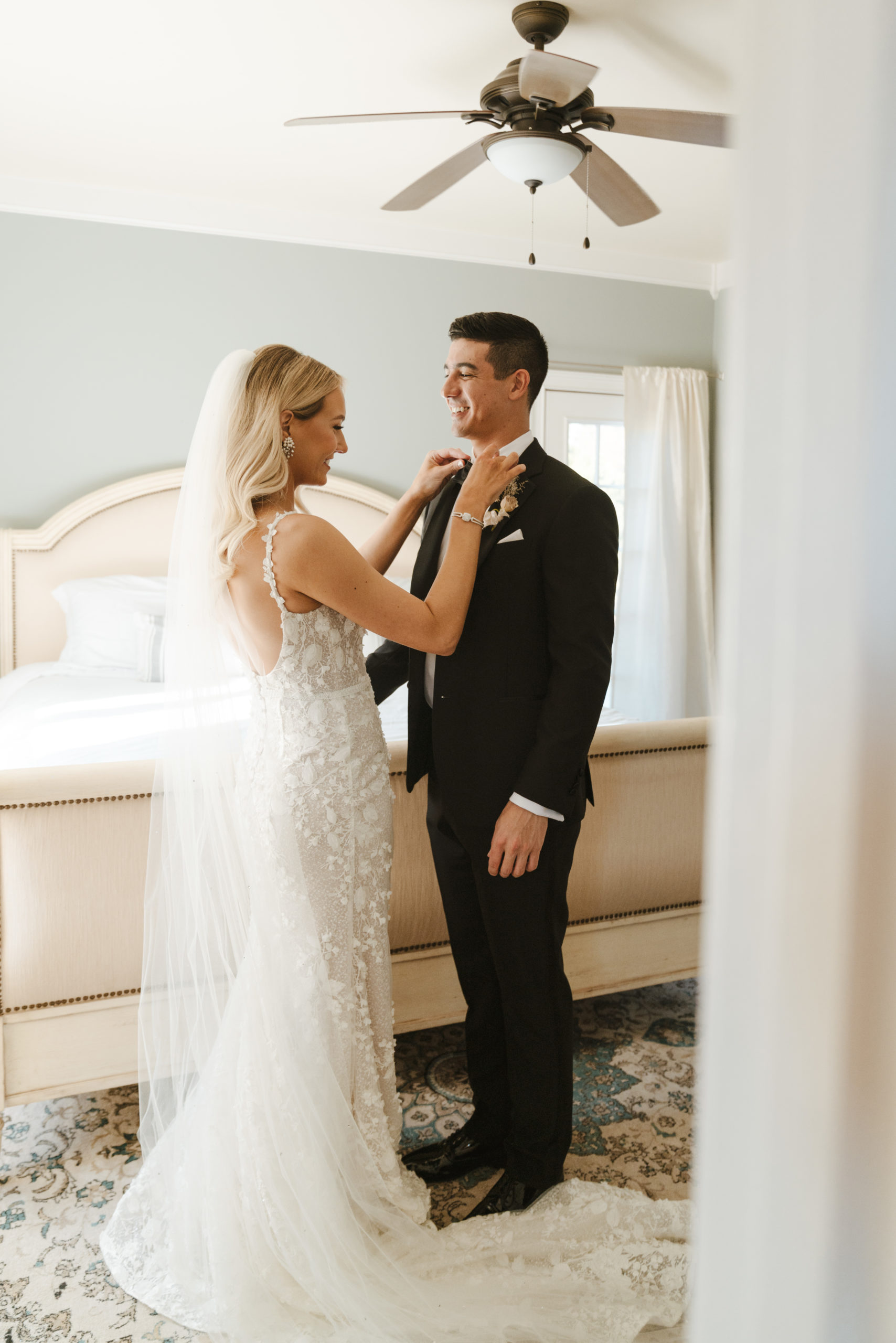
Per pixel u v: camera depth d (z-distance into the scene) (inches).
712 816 14.8
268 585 59.2
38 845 70.9
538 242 175.2
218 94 116.0
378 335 168.4
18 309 149.2
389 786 66.8
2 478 151.0
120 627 139.3
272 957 61.4
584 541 64.3
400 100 117.8
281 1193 59.6
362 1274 60.2
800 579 12.7
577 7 95.7
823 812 12.6
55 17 98.2
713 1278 15.1
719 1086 14.7
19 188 146.1
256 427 61.1
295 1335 57.8
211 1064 63.5
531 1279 61.7
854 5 11.5
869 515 11.8
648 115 88.4
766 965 13.6
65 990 73.0
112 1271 64.2
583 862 88.0
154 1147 67.3
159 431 157.4
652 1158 77.1
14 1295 62.4
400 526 74.8
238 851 64.4
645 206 104.9
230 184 146.9
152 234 154.1
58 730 100.7
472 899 71.6
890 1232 12.4
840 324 11.9
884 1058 12.3
